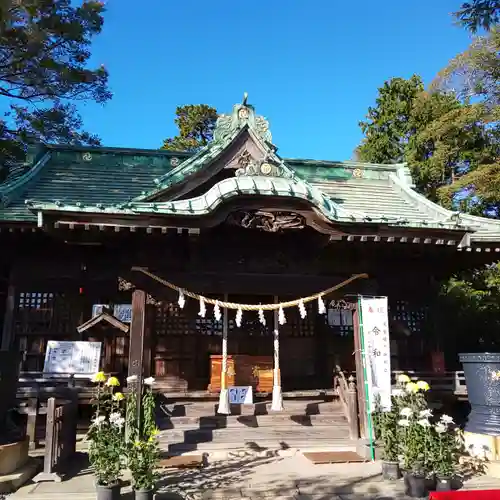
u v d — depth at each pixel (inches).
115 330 462.3
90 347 421.7
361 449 339.3
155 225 322.3
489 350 763.4
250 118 439.8
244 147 418.3
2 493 265.0
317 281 386.6
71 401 356.2
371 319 363.6
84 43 601.9
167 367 491.2
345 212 351.3
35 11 453.4
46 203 304.2
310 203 340.8
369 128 1147.3
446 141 941.2
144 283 360.8
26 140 578.6
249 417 397.7
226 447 352.8
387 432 300.8
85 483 283.0
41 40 481.1
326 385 522.0
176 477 291.1
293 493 267.6
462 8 391.5
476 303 804.6
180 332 502.0
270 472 303.3
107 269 441.1
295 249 387.5
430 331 486.6
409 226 352.2
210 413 407.2
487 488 273.7
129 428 316.2
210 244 375.2
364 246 381.1
